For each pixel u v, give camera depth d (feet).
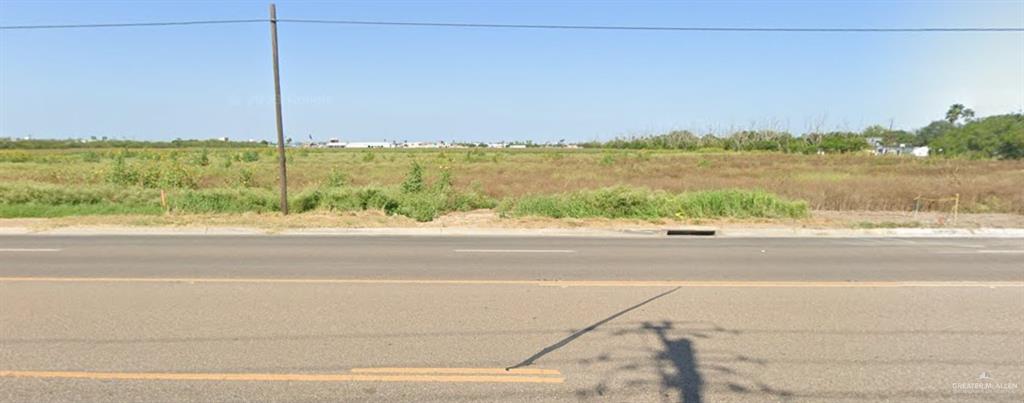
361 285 20.54
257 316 16.10
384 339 14.10
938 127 306.14
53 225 39.29
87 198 51.26
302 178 91.56
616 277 22.43
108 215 44.34
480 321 15.76
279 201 48.52
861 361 12.71
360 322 15.57
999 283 21.27
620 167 124.77
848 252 29.89
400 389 11.09
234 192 50.16
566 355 13.05
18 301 17.69
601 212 46.14
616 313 16.72
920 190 62.49
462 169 118.93
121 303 17.48
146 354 12.87
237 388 11.06
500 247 31.68
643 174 101.55
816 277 22.57
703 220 43.80
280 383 11.32
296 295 18.79
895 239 36.17
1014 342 13.98
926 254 29.12
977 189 63.62
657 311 16.97
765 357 12.96
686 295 19.16
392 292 19.38
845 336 14.51
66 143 307.78
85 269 23.58
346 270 23.76
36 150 241.55
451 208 51.70
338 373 11.87
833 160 153.69
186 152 188.96
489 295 19.01
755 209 45.93
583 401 10.59
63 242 32.76
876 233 38.83
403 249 30.53
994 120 208.23
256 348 13.35
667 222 43.09
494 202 55.83
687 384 11.41
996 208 53.52
